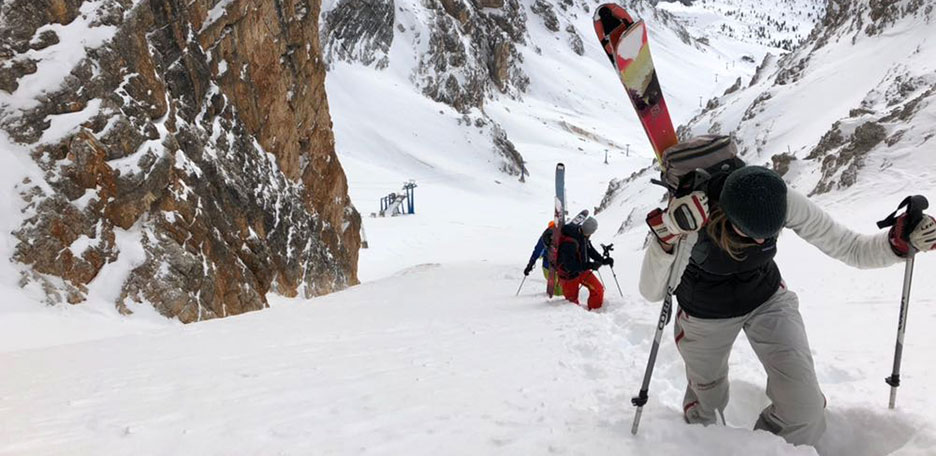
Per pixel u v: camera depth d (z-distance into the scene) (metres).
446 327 7.68
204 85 15.64
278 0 19.28
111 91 12.24
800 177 28.00
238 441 3.29
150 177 12.20
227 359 6.08
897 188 19.02
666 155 3.08
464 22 130.38
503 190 83.38
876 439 3.22
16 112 11.02
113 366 6.04
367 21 107.56
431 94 107.69
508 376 4.63
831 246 3.12
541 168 104.81
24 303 9.75
